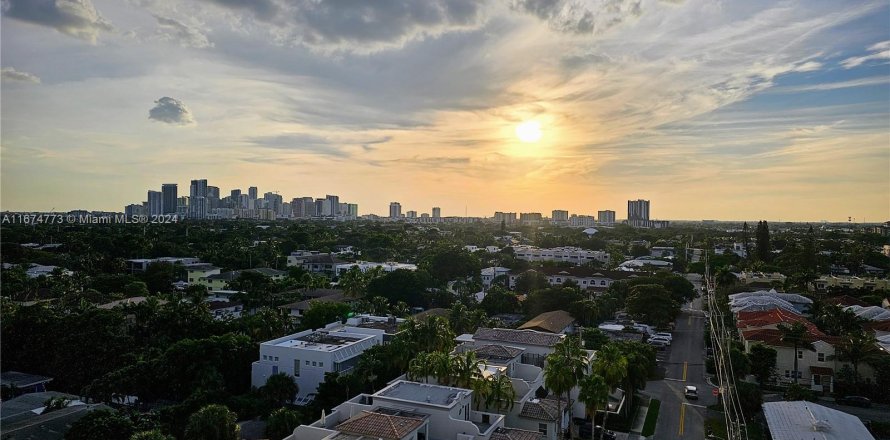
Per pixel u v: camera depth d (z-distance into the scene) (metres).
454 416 54.88
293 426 59.91
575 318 120.50
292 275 172.50
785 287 153.50
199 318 93.31
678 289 145.00
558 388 57.56
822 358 87.12
